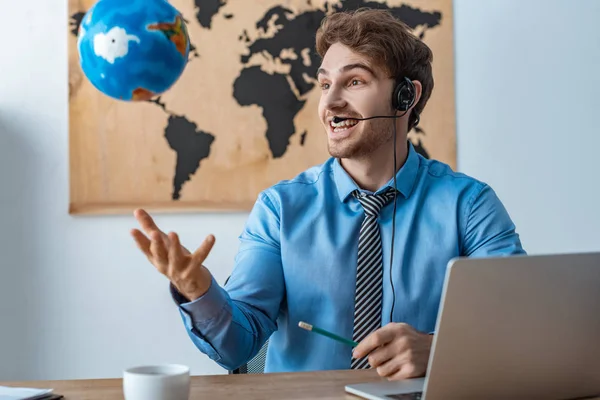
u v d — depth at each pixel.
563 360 0.97
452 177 1.63
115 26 1.05
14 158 2.46
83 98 2.47
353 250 1.53
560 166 2.70
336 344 1.47
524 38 2.69
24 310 2.45
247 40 2.55
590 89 2.72
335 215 1.57
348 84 1.55
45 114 2.47
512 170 2.68
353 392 1.05
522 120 2.68
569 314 0.94
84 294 2.48
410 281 1.51
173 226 2.52
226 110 2.54
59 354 2.46
